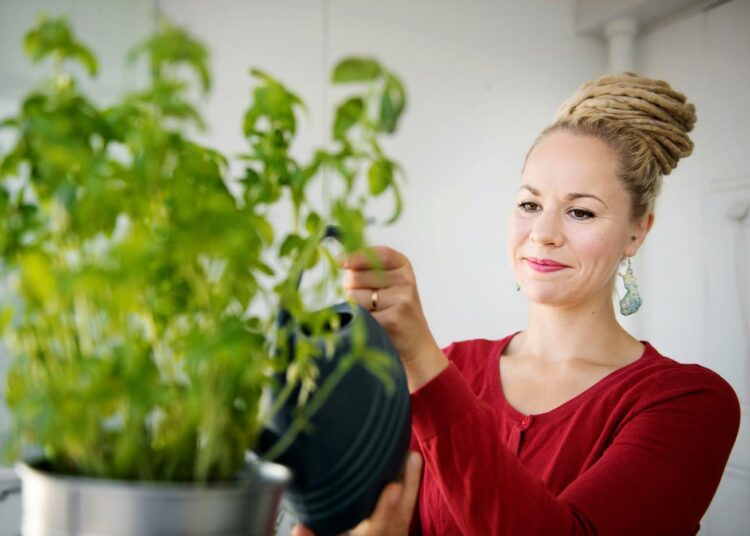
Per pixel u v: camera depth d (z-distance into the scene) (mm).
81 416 532
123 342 555
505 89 2857
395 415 696
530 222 1349
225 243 519
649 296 2895
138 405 522
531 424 1330
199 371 550
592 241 1302
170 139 534
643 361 1324
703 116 2699
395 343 871
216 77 2479
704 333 2660
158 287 558
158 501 519
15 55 2162
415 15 2742
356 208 562
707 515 2660
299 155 2545
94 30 2182
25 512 577
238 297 562
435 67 2766
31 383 571
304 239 638
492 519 932
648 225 1407
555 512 975
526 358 1442
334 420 670
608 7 2818
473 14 2822
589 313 1374
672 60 2826
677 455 1146
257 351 563
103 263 518
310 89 2590
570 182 1301
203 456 558
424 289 2723
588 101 1385
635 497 1085
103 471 564
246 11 2521
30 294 549
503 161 2844
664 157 1368
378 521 708
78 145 517
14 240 572
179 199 533
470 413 905
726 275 2592
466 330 2771
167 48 517
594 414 1276
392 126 556
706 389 1216
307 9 2600
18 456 591
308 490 688
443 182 2756
